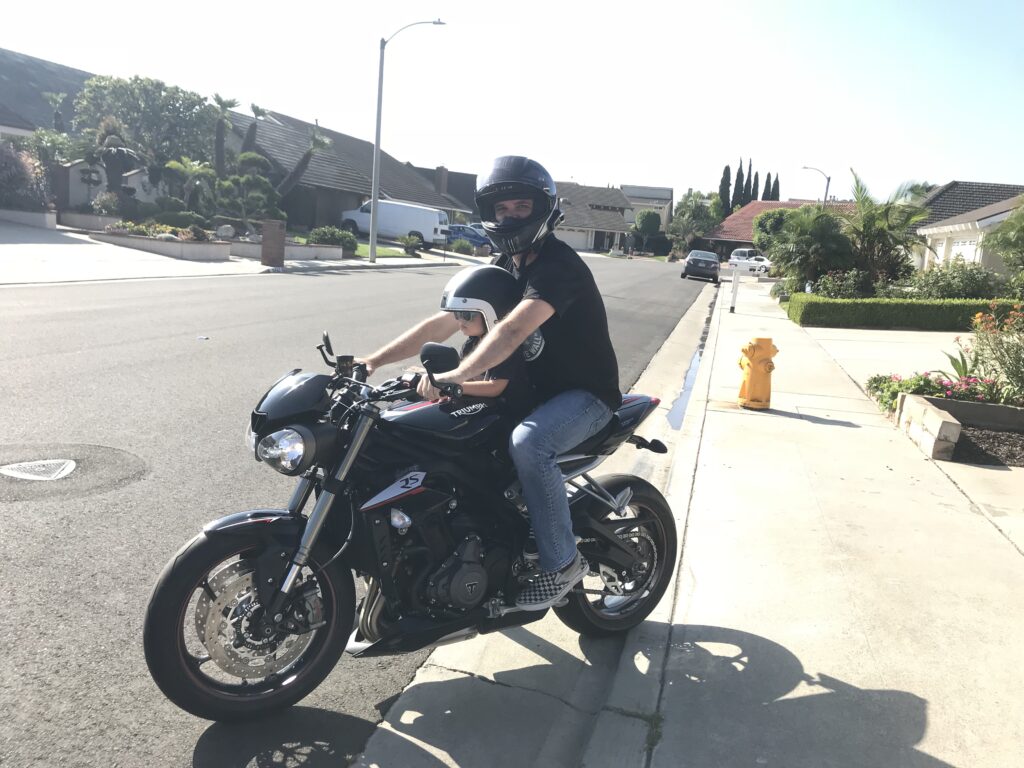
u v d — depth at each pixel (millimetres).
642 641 3650
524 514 3260
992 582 4254
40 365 8094
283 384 2773
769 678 3330
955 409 7613
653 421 8258
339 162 45438
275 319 12594
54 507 4617
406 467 2910
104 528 4395
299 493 2914
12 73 54625
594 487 3604
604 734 2969
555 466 3141
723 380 10414
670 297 25516
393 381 2898
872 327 18172
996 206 27859
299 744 2855
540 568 3205
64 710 2898
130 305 13195
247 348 9828
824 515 5203
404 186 51406
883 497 5609
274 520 2791
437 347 2668
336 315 13531
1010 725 3043
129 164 31953
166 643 2643
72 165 31156
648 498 3777
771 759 2834
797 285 23969
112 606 3615
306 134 46594
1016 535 4930
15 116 38906
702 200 78250
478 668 3490
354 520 2820
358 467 2836
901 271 23156
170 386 7629
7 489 4832
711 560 4461
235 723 2912
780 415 8312
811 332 17047
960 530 4988
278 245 24266
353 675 3357
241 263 24578
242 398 7359
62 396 7000
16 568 3883
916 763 2824
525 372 3232
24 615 3482
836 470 6262
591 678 3455
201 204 32969
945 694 3232
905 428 7652
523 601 3193
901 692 3240
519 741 2982
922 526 5043
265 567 2736
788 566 4402
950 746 2916
